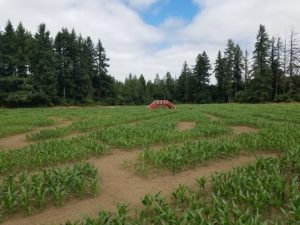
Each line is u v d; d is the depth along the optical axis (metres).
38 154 13.01
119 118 30.81
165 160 12.02
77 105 73.38
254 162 11.59
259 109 44.78
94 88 83.50
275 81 81.44
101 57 86.00
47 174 9.14
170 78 116.00
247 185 8.30
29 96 61.97
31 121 27.73
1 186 8.67
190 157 12.43
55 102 69.06
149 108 51.00
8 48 64.62
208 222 6.18
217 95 96.06
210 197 8.53
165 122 25.00
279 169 10.12
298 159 10.98
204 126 22.09
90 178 9.86
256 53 79.00
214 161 13.04
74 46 75.12
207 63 97.25
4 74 63.72
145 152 13.36
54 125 26.95
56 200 8.34
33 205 8.34
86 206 8.31
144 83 114.62
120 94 92.19
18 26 66.56
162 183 10.23
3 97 61.59
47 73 65.62
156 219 6.57
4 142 18.67
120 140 16.19
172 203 8.22
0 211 7.62
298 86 78.31
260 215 6.67
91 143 15.32
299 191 7.89
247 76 91.25
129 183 10.26
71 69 75.00
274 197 7.84
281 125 22.33
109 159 13.73
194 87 98.06
